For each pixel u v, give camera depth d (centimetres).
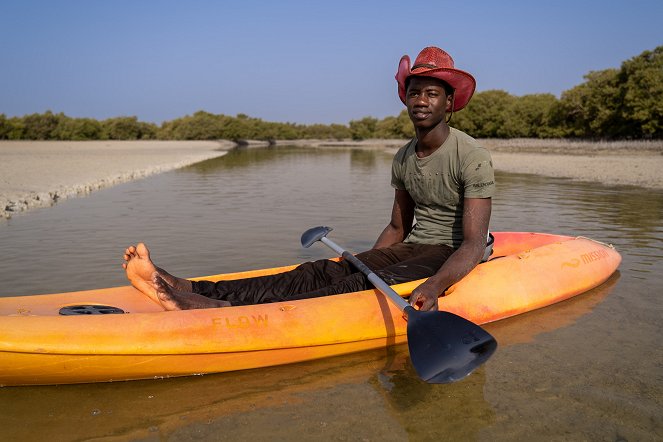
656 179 1402
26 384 259
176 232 660
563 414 231
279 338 275
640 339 312
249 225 713
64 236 634
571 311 360
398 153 365
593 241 455
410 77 328
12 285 425
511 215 763
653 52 3997
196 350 261
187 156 3403
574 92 4778
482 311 332
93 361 250
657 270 455
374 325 297
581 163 2230
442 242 343
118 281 435
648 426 221
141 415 234
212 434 218
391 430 221
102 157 3055
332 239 616
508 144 5122
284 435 217
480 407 238
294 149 6147
